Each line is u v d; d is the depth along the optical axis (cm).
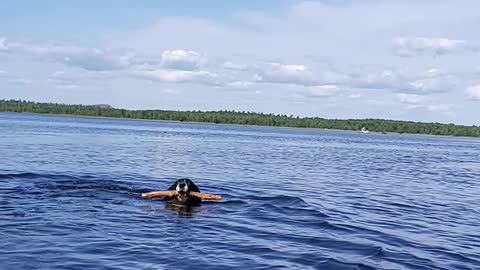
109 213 1562
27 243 1166
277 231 1431
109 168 2997
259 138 9719
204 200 1919
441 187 2980
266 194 2189
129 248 1179
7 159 3134
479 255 1309
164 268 1041
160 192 1861
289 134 13925
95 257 1095
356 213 1828
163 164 3472
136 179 2536
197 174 2931
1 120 11119
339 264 1111
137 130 10150
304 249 1236
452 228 1673
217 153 4941
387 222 1691
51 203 1659
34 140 5206
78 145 4931
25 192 1848
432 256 1259
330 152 6297
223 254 1168
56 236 1245
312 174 3281
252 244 1268
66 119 15912
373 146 9000
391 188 2750
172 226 1439
